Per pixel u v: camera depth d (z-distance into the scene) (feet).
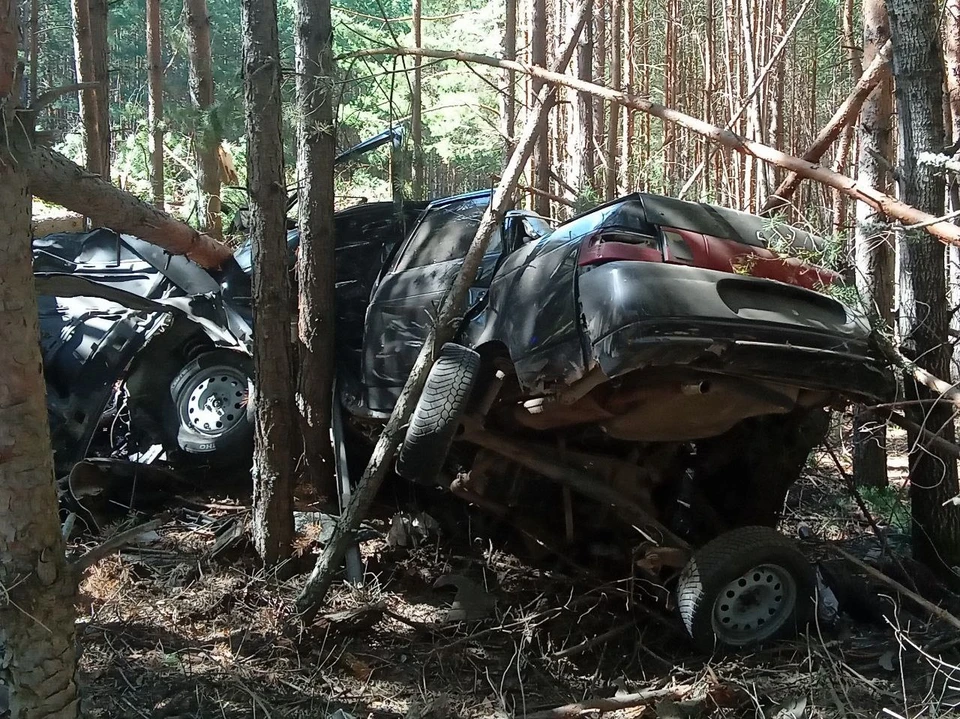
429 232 17.46
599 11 40.14
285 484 15.21
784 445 14.65
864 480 21.04
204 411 18.69
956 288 25.18
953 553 14.67
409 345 16.48
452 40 52.01
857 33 50.96
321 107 16.97
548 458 14.02
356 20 43.01
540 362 12.53
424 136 49.80
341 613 13.03
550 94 15.49
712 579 12.50
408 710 10.90
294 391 15.40
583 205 25.79
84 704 10.42
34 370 7.28
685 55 60.85
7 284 7.05
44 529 7.39
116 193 14.89
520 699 11.57
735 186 50.52
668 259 12.26
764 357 11.73
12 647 7.43
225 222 25.80
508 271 13.99
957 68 23.44
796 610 13.15
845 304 13.43
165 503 18.40
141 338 19.01
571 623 13.73
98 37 26.09
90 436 18.45
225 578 14.83
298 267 17.60
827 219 20.57
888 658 12.28
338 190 27.14
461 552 16.26
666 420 12.86
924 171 14.47
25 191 7.18
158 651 12.13
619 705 10.94
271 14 14.93
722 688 11.03
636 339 11.13
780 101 45.62
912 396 14.73
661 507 15.15
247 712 10.64
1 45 6.88
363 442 18.81
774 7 48.03
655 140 62.18
